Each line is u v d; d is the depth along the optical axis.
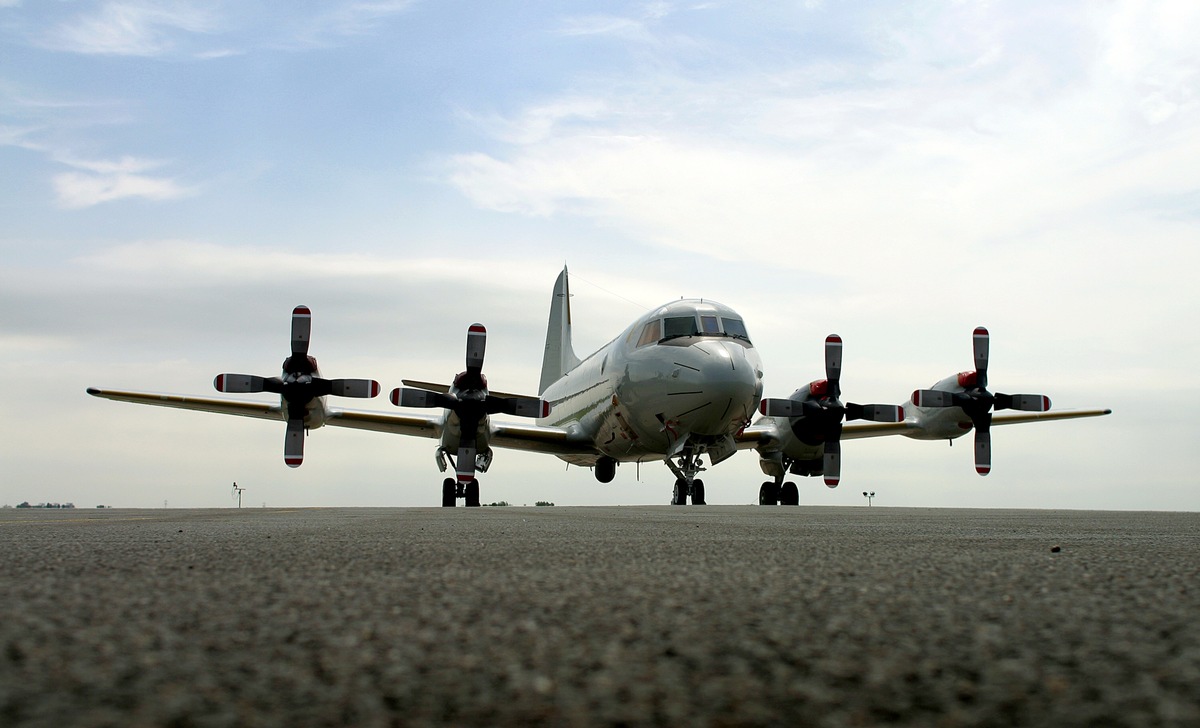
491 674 1.99
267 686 1.86
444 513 14.35
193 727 1.55
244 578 3.72
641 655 2.18
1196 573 4.03
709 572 4.07
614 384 24.36
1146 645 2.27
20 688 1.78
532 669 2.03
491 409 21.00
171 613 2.75
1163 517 13.02
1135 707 1.70
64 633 2.38
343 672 1.99
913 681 1.92
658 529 8.30
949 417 22.61
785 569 4.21
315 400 19.86
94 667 1.98
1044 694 1.80
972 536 7.23
